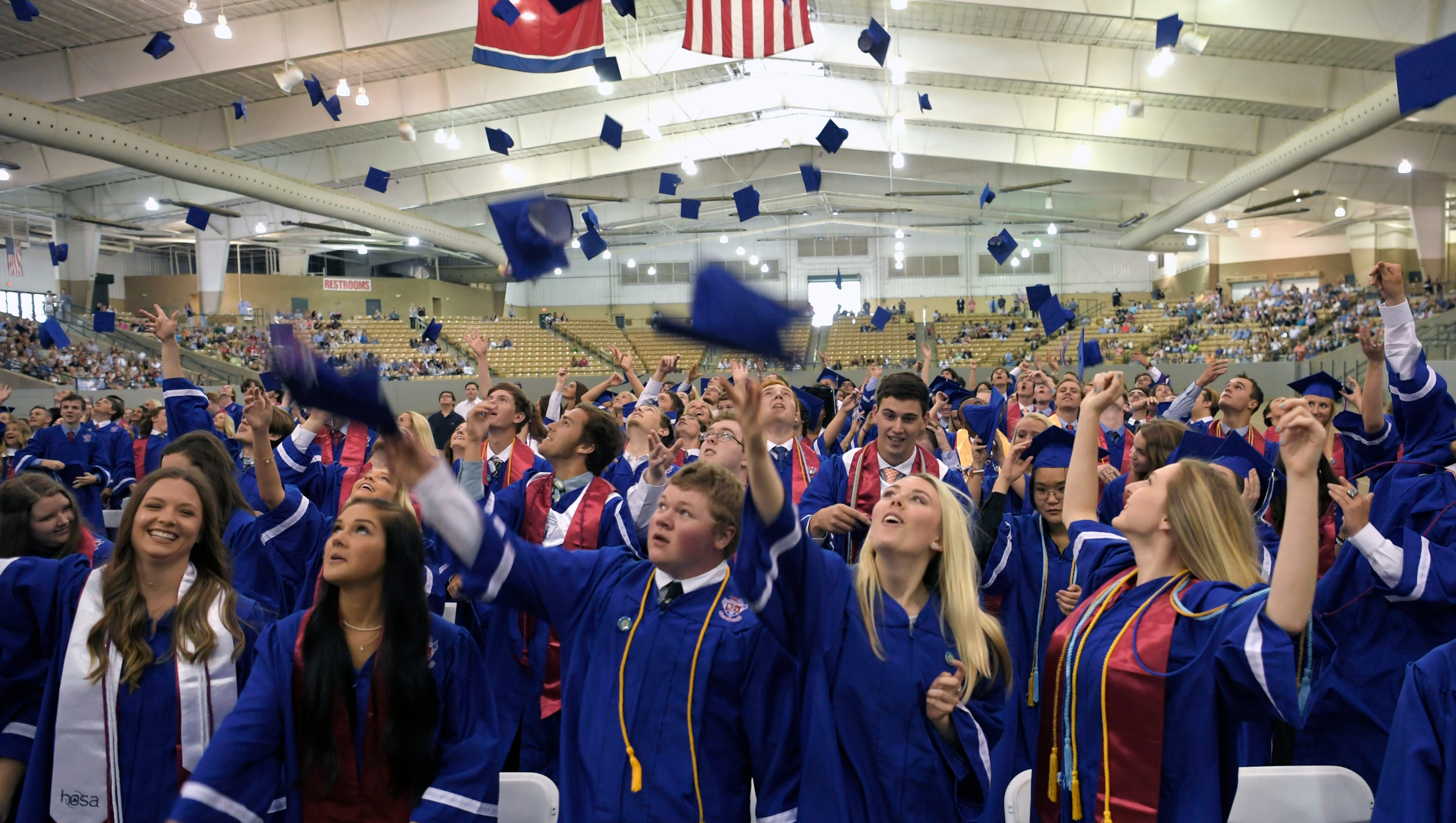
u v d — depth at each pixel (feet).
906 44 62.80
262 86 63.31
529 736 11.61
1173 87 61.11
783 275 125.49
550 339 126.00
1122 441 20.10
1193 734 6.48
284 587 12.84
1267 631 6.24
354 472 17.21
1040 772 7.60
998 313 137.80
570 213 5.59
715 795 7.41
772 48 36.14
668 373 19.08
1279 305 108.17
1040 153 81.97
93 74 54.24
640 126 75.87
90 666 7.81
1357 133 55.52
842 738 7.47
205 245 104.32
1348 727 10.93
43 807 7.82
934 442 16.30
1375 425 15.21
